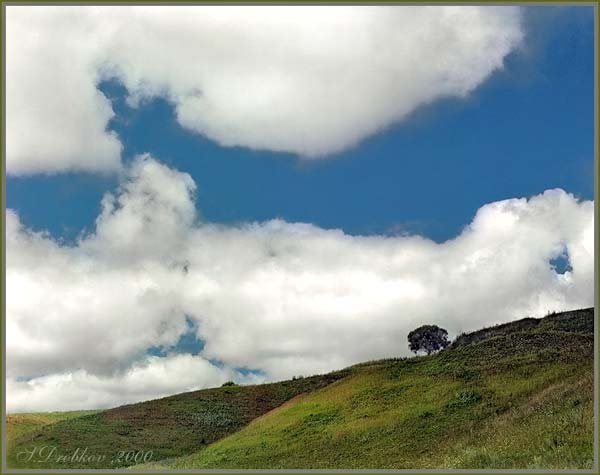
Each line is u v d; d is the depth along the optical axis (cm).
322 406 5684
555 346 5766
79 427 5716
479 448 3259
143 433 5794
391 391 5566
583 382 3766
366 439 4359
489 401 4488
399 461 3688
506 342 6266
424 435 4131
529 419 3500
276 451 4572
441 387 5234
